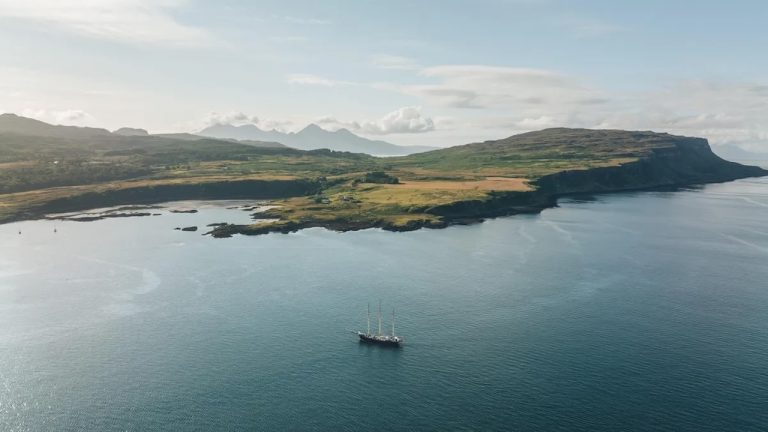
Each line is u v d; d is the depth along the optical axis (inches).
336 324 5812.0
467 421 4037.9
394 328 5684.1
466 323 5816.9
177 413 4173.2
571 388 4468.5
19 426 4018.2
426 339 5418.3
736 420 4015.8
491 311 6166.3
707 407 4185.5
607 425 3971.5
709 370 4751.5
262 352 5162.4
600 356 5029.5
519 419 4052.7
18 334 5590.6
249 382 4613.7
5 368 4869.6
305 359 5017.2
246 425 4015.8
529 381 4584.2
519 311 6166.3
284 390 4488.2
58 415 4153.5
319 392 4451.3
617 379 4608.8
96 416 4141.2
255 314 6112.2
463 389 4475.9
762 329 5644.7
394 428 3964.1
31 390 4510.3
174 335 5556.1
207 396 4404.5
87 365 4918.8
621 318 5954.7
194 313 6156.5
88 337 5511.8
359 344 5324.8
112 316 6077.8
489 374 4712.1
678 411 4133.9
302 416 4124.0
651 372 4722.0
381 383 4579.2
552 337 5447.8
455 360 4975.4
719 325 5753.0
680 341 5344.5
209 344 5334.6
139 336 5531.5
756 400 4274.1
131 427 3998.5
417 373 4744.1
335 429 3959.2
